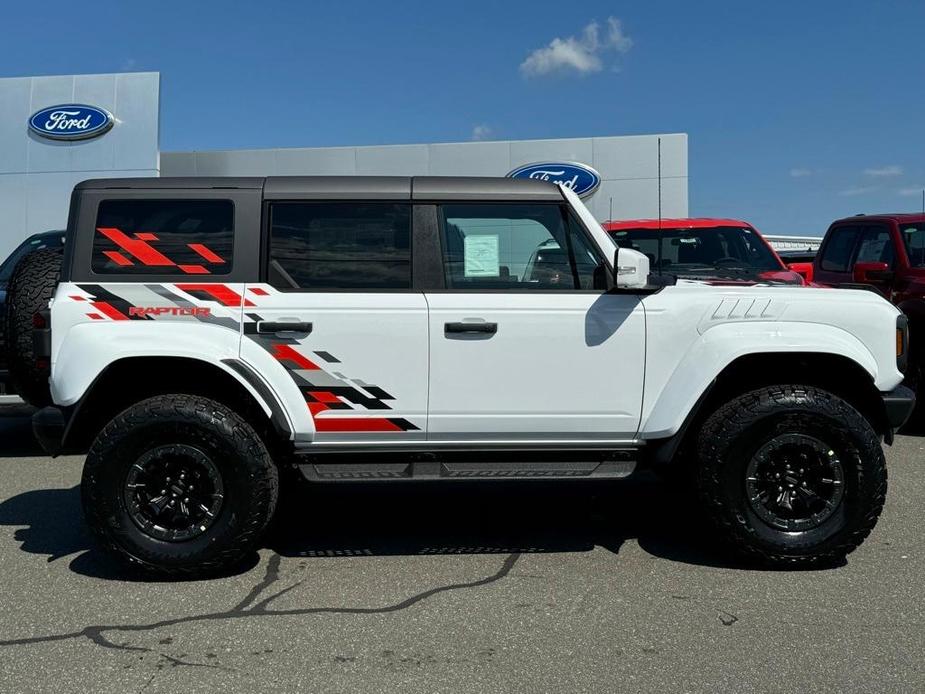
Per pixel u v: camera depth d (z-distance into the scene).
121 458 4.20
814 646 3.49
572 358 4.43
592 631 3.66
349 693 3.13
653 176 17.95
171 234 4.41
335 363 4.35
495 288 4.50
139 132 17.81
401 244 4.49
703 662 3.35
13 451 7.87
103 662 3.39
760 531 4.36
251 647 3.53
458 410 4.42
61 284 4.36
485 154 18.41
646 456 4.60
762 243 8.27
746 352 4.35
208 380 4.58
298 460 4.47
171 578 4.31
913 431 8.27
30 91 17.89
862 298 4.54
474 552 4.79
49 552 4.83
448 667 3.33
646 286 4.38
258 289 4.36
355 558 4.70
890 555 4.64
